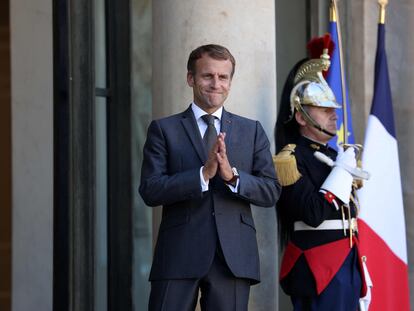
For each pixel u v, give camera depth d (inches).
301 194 476.4
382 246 561.9
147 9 643.5
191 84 456.4
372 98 627.8
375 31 674.2
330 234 485.7
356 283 482.6
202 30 526.0
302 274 482.9
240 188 434.6
